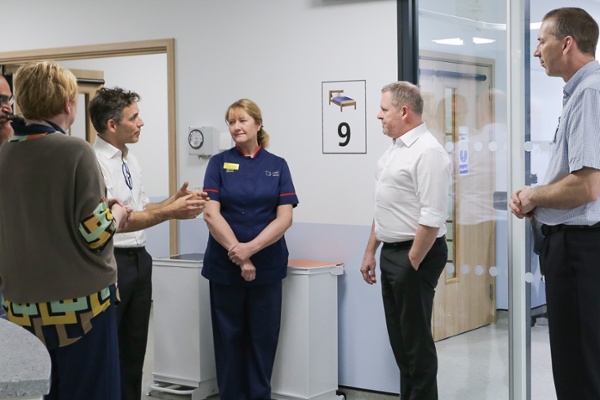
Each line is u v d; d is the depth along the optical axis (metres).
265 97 4.49
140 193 3.53
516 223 3.68
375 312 4.17
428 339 3.49
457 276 3.88
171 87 4.80
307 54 4.33
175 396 4.32
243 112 3.91
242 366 3.99
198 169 4.75
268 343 3.93
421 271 3.42
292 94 4.39
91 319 2.37
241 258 3.73
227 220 3.88
